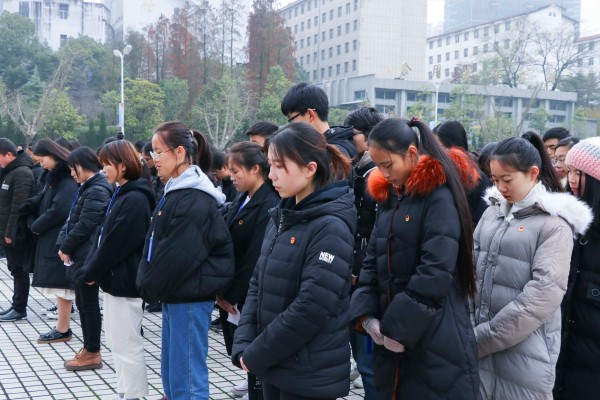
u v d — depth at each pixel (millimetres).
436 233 2404
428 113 53406
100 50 66000
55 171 5695
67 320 5824
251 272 3682
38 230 5562
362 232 3793
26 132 43656
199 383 3475
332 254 2416
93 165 5125
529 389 2607
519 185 2695
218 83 49344
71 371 4961
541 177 2885
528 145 2709
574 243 2848
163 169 3539
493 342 2609
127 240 3928
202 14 62562
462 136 4102
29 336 6000
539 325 2564
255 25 58688
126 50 35000
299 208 2580
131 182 4090
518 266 2662
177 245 3359
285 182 2539
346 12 84562
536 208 2695
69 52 61406
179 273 3357
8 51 64875
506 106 63562
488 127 48844
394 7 83000
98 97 61406
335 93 71000
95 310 4984
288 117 3678
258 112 50406
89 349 5023
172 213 3406
